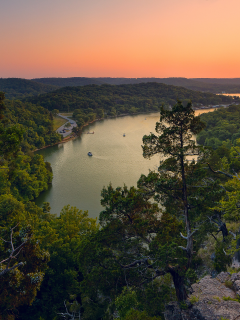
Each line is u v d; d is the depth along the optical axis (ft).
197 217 77.56
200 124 65.36
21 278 63.41
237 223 103.71
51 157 484.33
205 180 76.38
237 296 56.03
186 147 65.67
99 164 433.89
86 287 73.20
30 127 573.33
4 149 71.82
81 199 305.32
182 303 57.36
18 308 95.91
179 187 69.10
